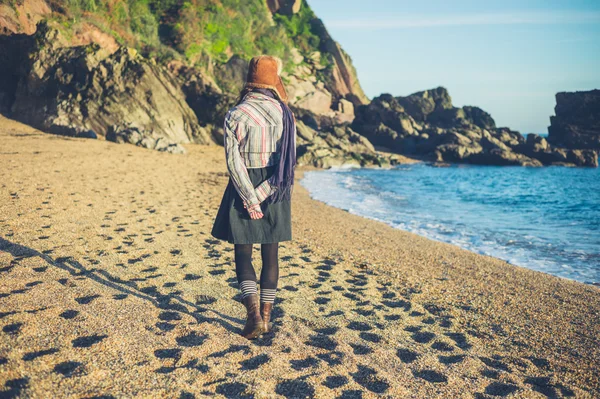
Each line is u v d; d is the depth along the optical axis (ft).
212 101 93.76
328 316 11.48
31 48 80.07
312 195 48.65
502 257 24.18
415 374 8.54
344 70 190.90
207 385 7.12
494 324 12.16
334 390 7.44
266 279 9.23
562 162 126.41
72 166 39.09
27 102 77.51
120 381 6.86
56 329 8.40
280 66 9.01
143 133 71.56
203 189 36.32
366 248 21.38
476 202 50.26
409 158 126.72
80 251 14.96
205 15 137.69
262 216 8.34
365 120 149.28
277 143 8.42
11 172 31.45
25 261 13.00
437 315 12.63
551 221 38.14
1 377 6.53
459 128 150.00
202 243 17.88
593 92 168.55
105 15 108.06
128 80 78.89
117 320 9.24
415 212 40.29
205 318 10.16
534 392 8.11
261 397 6.91
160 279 12.94
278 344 9.09
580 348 10.77
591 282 19.61
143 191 30.83
